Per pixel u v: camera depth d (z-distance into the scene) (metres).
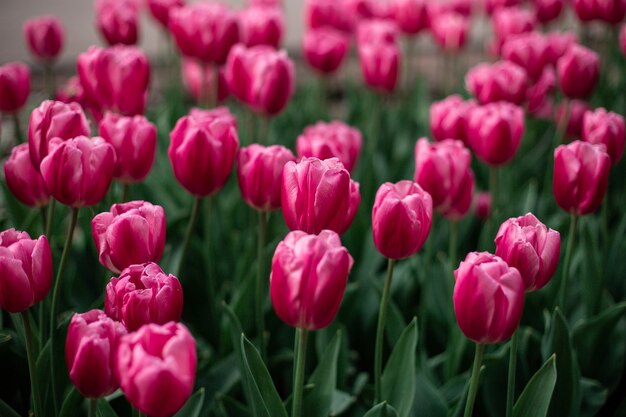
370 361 1.32
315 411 1.08
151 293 0.89
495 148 1.24
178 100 1.90
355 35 2.20
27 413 1.17
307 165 0.94
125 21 1.56
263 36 1.62
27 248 0.93
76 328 0.87
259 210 1.08
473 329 0.92
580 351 1.26
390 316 1.21
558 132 1.51
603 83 1.99
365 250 1.37
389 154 2.00
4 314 1.24
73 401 1.04
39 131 1.03
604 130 1.19
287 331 1.28
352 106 2.15
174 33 1.43
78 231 1.57
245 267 1.31
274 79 1.29
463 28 2.08
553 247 0.96
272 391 1.01
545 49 1.51
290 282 0.89
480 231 1.62
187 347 0.83
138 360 0.82
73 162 0.98
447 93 2.15
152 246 0.97
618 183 1.81
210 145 1.05
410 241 0.98
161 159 1.62
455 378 1.18
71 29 3.82
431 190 1.12
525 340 1.19
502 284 0.91
